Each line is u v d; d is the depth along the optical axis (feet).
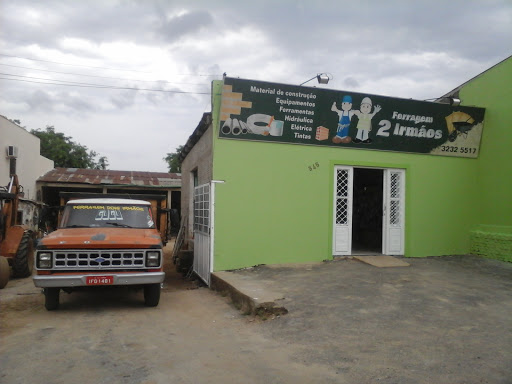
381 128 33.60
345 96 32.40
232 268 30.91
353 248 40.24
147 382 13.25
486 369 13.53
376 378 13.26
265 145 31.68
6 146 55.83
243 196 31.19
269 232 31.68
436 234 35.19
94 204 27.30
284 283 25.98
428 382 12.83
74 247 22.02
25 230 37.06
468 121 35.27
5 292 30.12
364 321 18.88
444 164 35.55
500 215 33.88
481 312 19.61
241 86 30.25
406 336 16.84
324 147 32.89
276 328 19.04
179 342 17.46
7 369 14.33
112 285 22.26
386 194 34.55
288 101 31.27
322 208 32.83
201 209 34.81
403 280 26.16
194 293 29.12
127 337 18.11
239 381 13.33
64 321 20.97
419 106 34.01
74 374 13.89
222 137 30.71
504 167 33.58
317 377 13.52
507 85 33.37
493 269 29.81
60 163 109.81
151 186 74.54
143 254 22.84
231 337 18.20
